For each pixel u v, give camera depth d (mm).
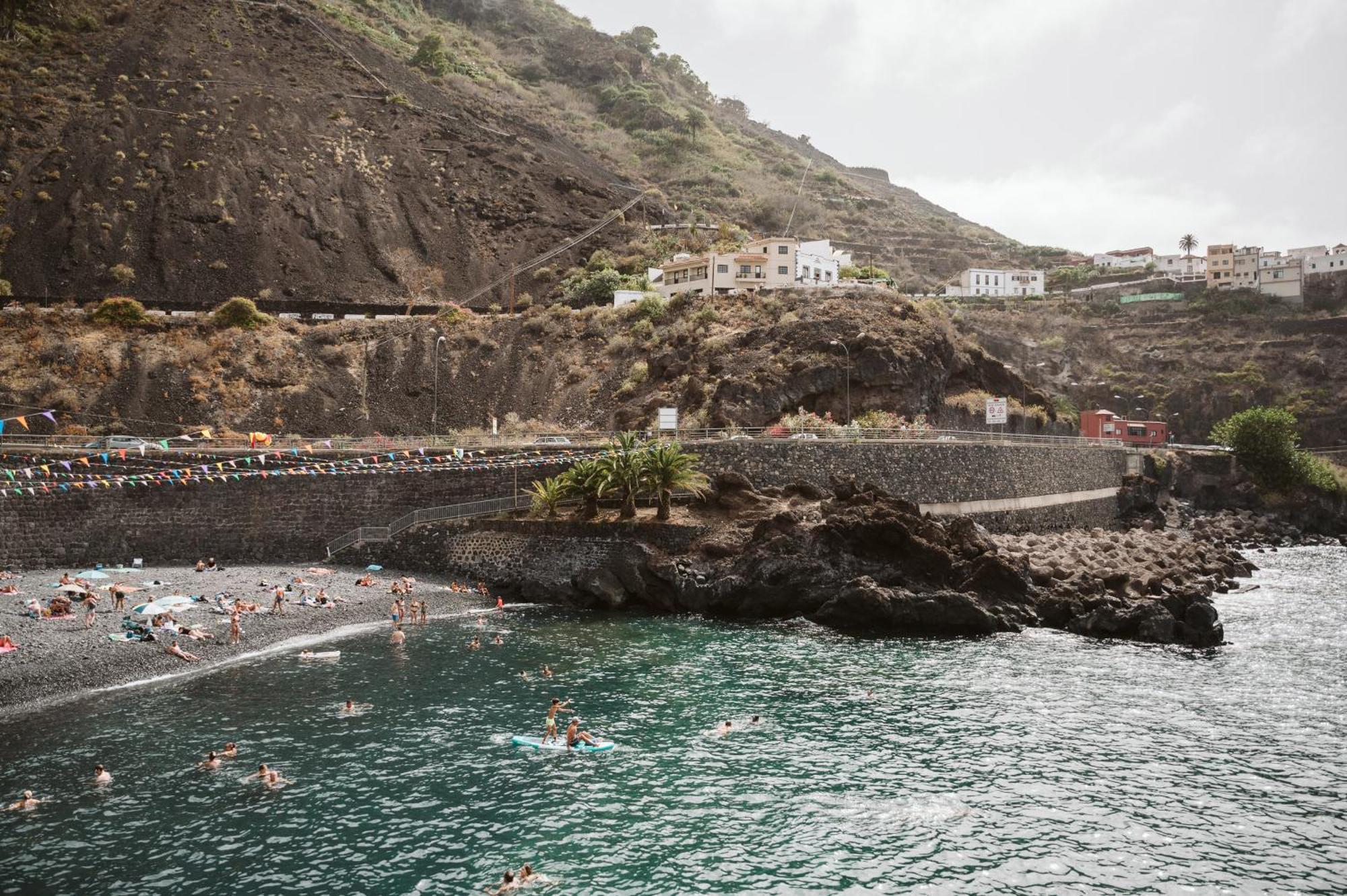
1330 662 56781
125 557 72875
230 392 113625
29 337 117188
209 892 28859
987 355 135875
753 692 49625
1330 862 31750
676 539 71938
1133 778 38750
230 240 162375
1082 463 112500
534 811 35000
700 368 109125
